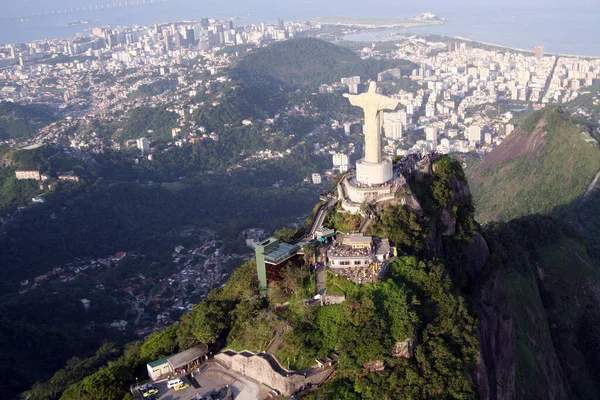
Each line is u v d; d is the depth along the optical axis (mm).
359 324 97312
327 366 95438
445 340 101750
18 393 172000
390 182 134500
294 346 96375
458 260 136500
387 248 115250
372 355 94062
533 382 147625
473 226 146875
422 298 107500
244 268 123250
